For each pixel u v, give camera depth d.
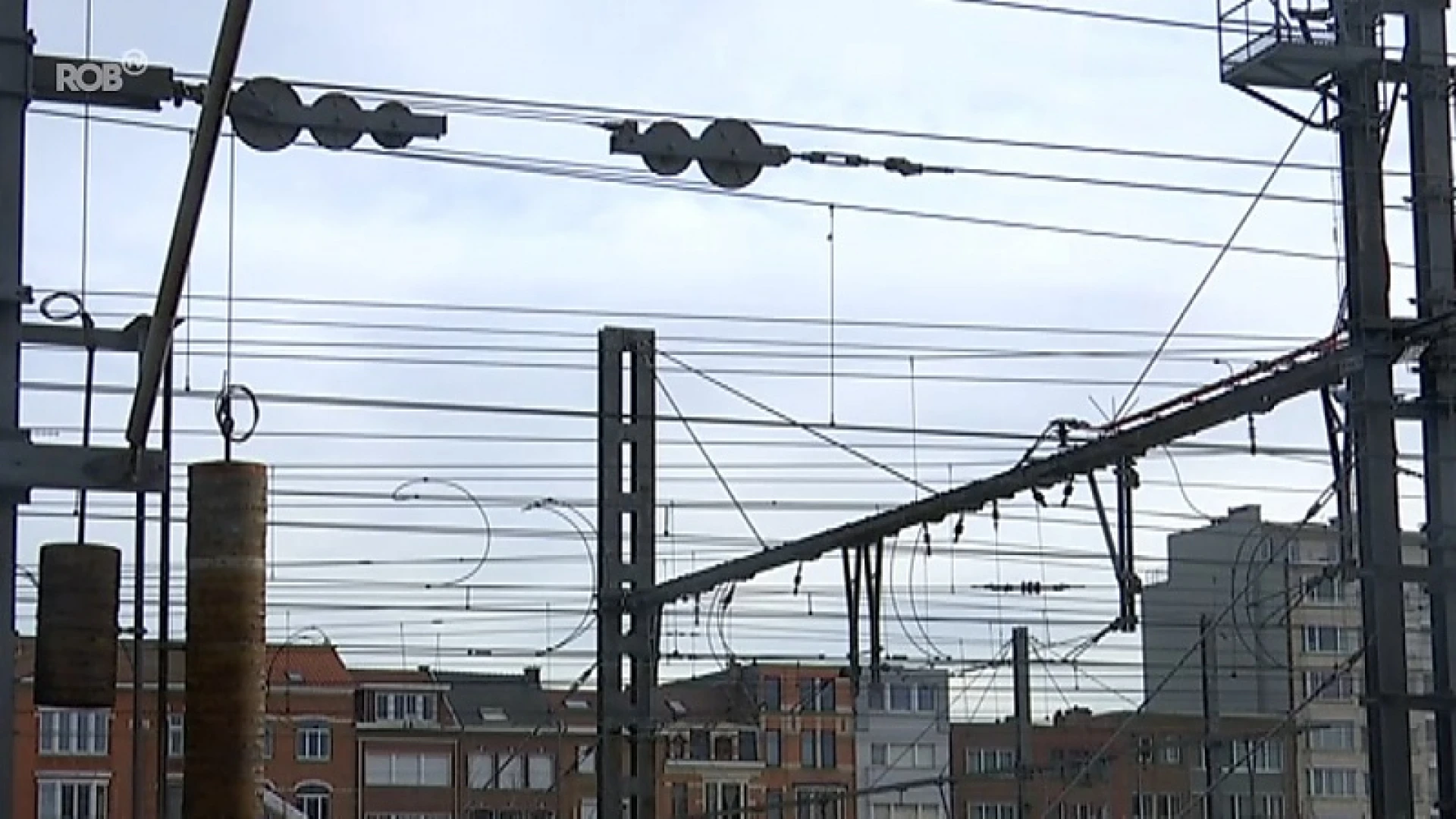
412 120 41.59
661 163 43.00
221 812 23.95
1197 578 117.94
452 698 157.12
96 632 30.41
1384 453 45.56
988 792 163.88
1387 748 44.91
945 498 55.16
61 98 33.09
